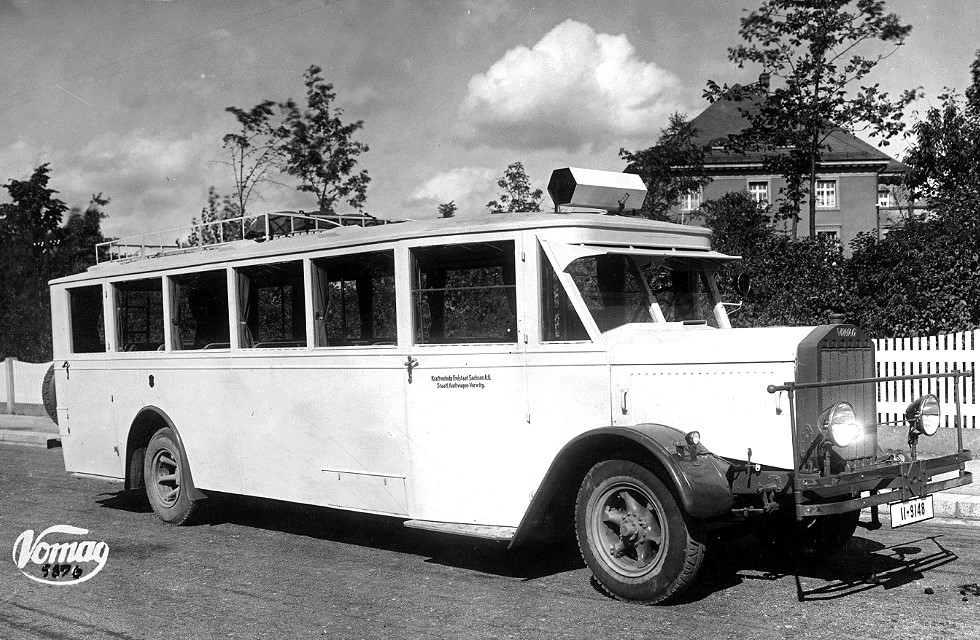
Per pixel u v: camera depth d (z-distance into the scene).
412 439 6.73
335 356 7.21
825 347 5.47
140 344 9.20
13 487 11.38
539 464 6.14
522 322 6.20
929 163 20.11
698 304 6.96
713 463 5.38
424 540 7.82
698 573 5.42
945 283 12.28
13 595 6.40
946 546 7.03
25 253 26.80
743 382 5.50
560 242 6.11
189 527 8.72
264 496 7.87
